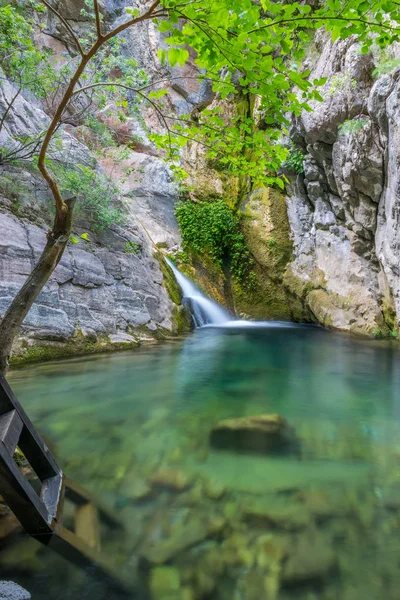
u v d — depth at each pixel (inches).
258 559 83.7
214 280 536.4
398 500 107.2
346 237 456.1
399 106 303.7
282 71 91.7
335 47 383.9
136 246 383.9
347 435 155.8
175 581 77.5
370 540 90.2
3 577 76.6
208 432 156.1
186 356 309.9
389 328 410.3
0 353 121.6
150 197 548.4
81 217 331.9
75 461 127.6
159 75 629.6
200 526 94.3
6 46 237.1
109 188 370.0
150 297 376.2
